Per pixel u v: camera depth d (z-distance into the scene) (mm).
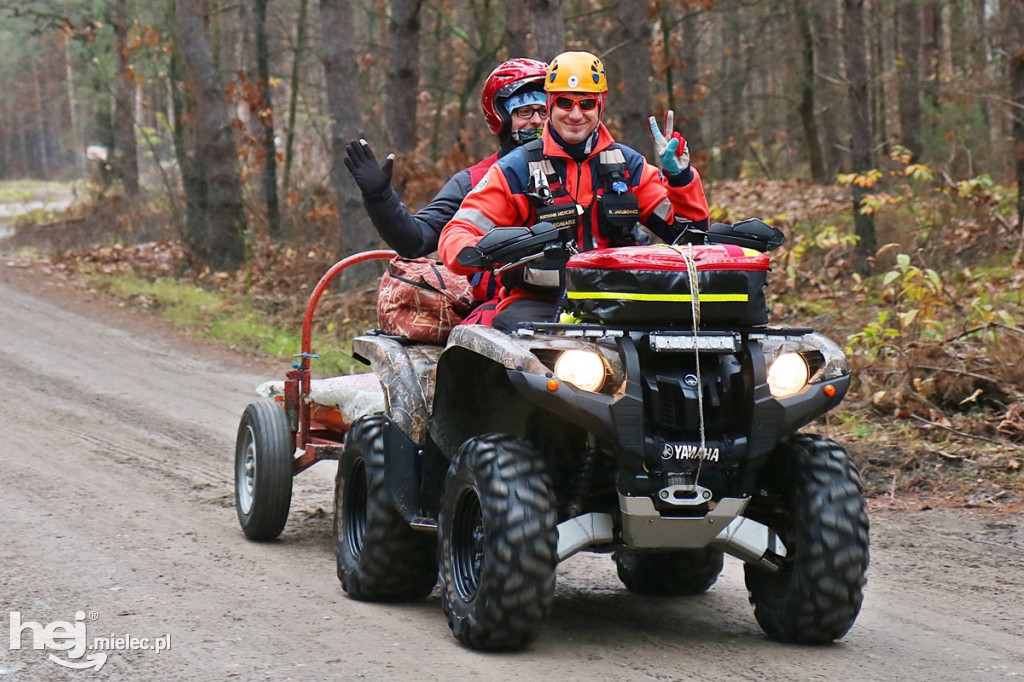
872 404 11781
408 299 7027
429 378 6473
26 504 8898
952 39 30422
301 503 9484
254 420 8086
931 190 19266
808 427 11430
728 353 5352
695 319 5246
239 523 8555
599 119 6164
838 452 5633
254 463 8055
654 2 27688
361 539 6695
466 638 5492
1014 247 17312
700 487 5301
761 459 5301
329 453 8117
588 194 6121
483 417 6223
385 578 6418
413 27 24203
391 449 6344
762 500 5875
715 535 5445
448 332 7000
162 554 7570
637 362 5227
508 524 5270
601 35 32688
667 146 6320
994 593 6930
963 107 23391
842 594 5500
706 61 42875
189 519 8688
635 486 5254
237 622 6055
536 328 5395
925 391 11680
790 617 5637
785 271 17938
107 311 21219
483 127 34000
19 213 44844
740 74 39656
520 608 5297
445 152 32688
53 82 76438
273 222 27641
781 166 44094
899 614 6465
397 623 6094
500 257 5531
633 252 5285
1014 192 20062
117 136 43125
